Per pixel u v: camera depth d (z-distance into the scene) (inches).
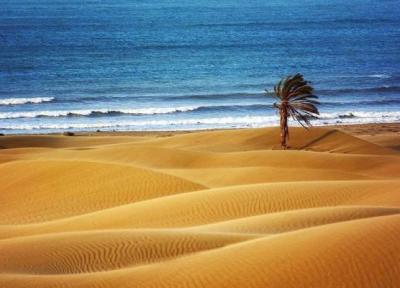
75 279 625.9
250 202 1170.6
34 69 5447.8
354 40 7765.8
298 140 2506.2
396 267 568.1
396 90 4537.4
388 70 5536.4
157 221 1088.2
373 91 4503.0
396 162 1915.6
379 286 549.0
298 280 565.0
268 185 1289.4
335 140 2511.1
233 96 4242.1
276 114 3619.6
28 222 1304.1
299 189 1252.5
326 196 1216.2
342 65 5841.5
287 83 2359.7
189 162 1974.7
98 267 697.0
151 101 4101.9
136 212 1142.3
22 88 4589.1
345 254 590.6
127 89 4547.2
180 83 4813.0
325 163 1886.1
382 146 2573.8
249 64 5826.8
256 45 7165.4
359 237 619.8
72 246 764.0
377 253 587.5
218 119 3494.1
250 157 1974.7
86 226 1084.5
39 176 1525.6
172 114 3661.4
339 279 559.8
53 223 1131.3
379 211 946.7
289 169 1697.8
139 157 2028.8
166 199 1222.3
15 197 1444.4
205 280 590.6
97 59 6028.5
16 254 739.4
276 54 6505.9
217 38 7755.9
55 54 6348.4
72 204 1389.0
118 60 5974.4
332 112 3750.0
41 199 1424.7
